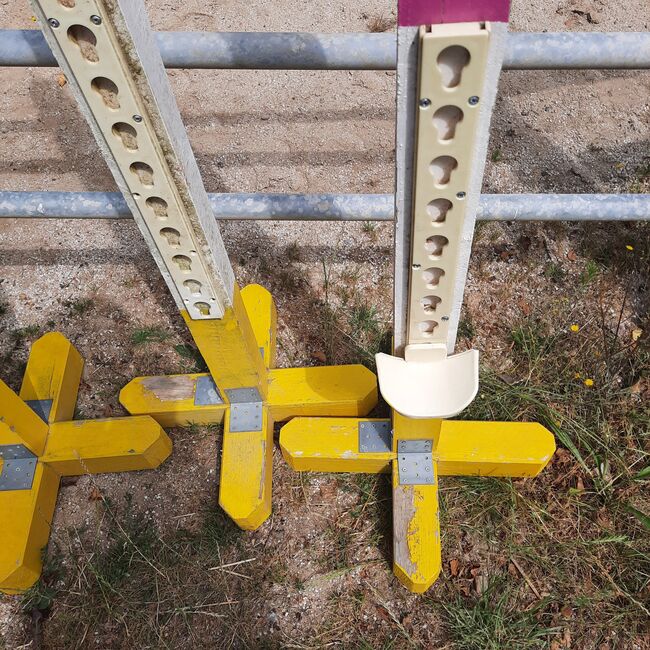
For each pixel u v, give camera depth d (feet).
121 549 6.83
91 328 8.47
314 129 10.24
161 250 4.91
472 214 3.99
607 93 10.37
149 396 7.32
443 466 6.80
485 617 6.19
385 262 8.87
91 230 9.46
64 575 6.76
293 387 7.18
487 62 3.07
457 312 4.91
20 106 10.75
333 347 8.04
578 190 9.27
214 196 6.45
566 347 7.91
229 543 6.87
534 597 6.39
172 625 6.46
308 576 6.66
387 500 6.95
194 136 10.24
